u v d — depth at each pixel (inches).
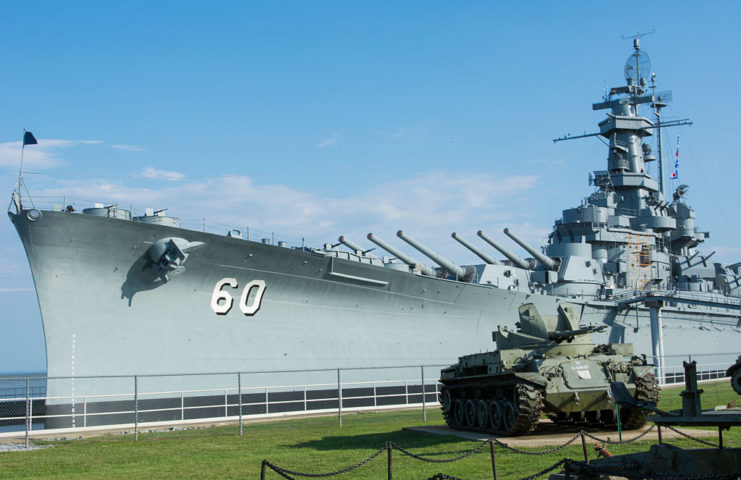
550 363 593.9
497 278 1217.4
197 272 834.2
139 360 805.9
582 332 631.8
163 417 816.9
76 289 769.6
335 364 960.9
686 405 333.4
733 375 390.9
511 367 591.5
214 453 542.0
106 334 786.8
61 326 763.4
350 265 949.2
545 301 1211.2
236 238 832.3
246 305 885.2
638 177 1509.6
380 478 426.6
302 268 911.7
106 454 547.5
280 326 915.4
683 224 1622.8
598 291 1348.4
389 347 1021.8
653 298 1279.5
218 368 859.4
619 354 640.4
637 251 1457.9
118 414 778.8
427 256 1115.9
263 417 847.1
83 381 772.0
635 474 303.0
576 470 306.5
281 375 913.5
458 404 681.6
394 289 1017.5
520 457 479.5
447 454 502.9
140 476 449.7
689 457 304.5
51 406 754.8
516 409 560.4
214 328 860.0
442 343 1083.9
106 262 777.6
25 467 490.6
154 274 802.2
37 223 733.9
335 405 952.9
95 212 770.8
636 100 1540.4
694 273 1581.0
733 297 1544.0
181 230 792.9
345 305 978.7
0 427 776.9
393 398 1023.0
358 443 580.1
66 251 756.0
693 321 1513.3
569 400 580.7
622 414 610.9
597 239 1411.2
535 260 1337.4
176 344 831.1
